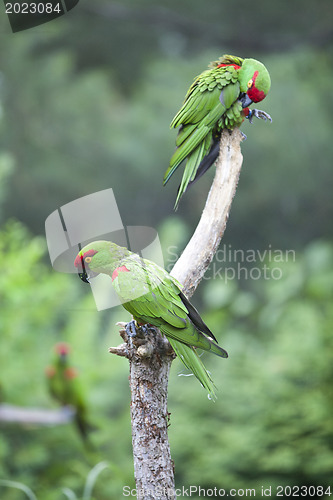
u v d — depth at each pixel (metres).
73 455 7.93
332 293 9.83
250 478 7.85
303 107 16.88
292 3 16.92
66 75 18.62
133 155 17.98
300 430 7.71
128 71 19.58
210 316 9.97
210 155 4.79
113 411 9.27
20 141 17.78
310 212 18.39
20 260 7.88
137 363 3.34
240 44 15.11
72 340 8.20
